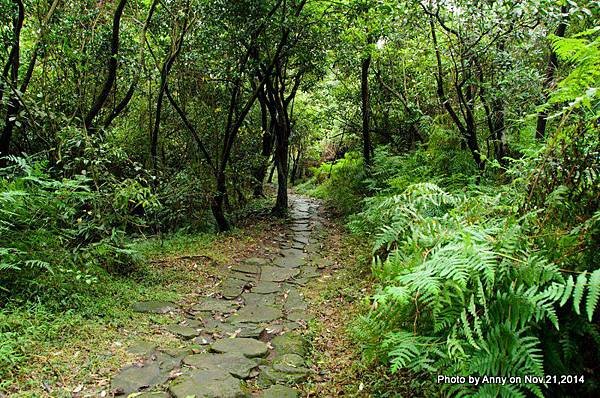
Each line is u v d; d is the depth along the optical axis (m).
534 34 6.14
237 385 2.97
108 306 4.20
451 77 7.65
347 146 17.20
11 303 3.70
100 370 3.12
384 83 11.09
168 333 3.89
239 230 8.48
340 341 3.79
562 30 5.27
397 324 2.72
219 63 8.05
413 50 9.25
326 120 14.31
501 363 2.10
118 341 3.59
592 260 2.33
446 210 4.46
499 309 2.21
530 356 2.03
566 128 2.62
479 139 7.32
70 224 4.85
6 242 4.05
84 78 6.86
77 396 2.79
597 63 2.40
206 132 9.10
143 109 9.34
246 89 9.30
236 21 7.20
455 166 6.77
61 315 3.75
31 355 3.13
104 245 4.68
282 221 9.76
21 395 2.66
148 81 8.97
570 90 2.49
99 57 6.91
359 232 6.75
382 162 9.30
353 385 3.01
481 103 6.70
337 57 9.59
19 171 5.45
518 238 2.45
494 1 5.60
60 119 5.40
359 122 13.40
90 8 6.73
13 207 4.27
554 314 1.99
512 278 2.27
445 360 2.28
